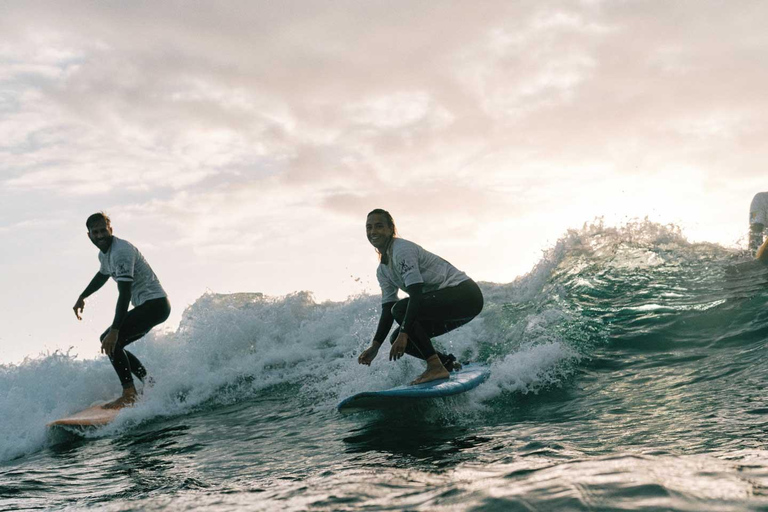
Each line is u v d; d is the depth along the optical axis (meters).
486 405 3.54
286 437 3.38
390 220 3.96
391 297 4.12
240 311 6.26
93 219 5.06
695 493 1.04
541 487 1.17
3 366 5.35
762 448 1.97
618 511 0.97
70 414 4.74
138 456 3.34
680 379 3.50
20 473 3.10
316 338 6.11
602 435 2.53
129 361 5.21
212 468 2.76
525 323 5.18
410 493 1.38
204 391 5.16
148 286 5.22
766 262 5.72
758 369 3.38
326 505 1.38
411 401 3.51
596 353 4.28
